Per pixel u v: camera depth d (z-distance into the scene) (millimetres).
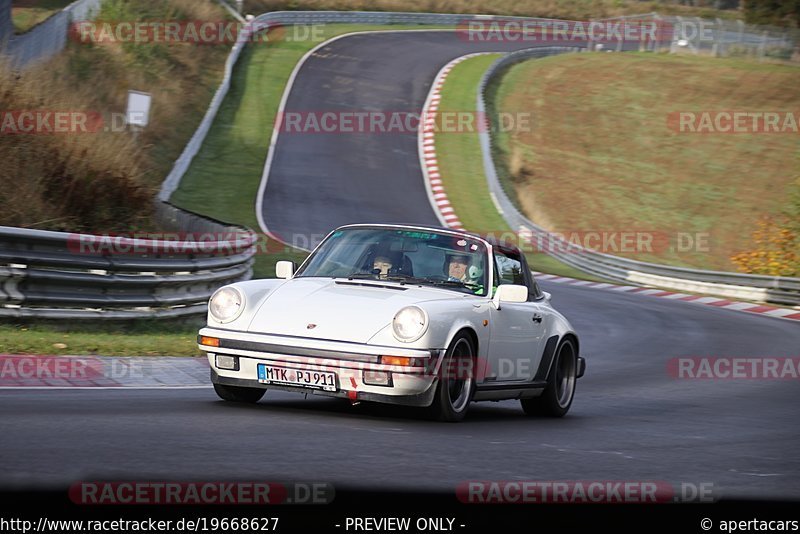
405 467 17938
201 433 19859
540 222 124562
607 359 49594
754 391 40438
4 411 21094
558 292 82000
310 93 159000
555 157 148000
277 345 23375
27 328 37188
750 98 174000
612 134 157625
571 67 190875
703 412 32594
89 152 58219
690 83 180875
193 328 45656
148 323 43156
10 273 36375
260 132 136625
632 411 32094
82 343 34125
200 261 48375
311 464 17500
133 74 120938
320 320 23719
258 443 19156
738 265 111750
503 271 28000
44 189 53812
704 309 81625
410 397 23281
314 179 122250
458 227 114062
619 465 20250
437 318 23547
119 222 58875
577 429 26203
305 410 25031
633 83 180500
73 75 96625
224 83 149000
